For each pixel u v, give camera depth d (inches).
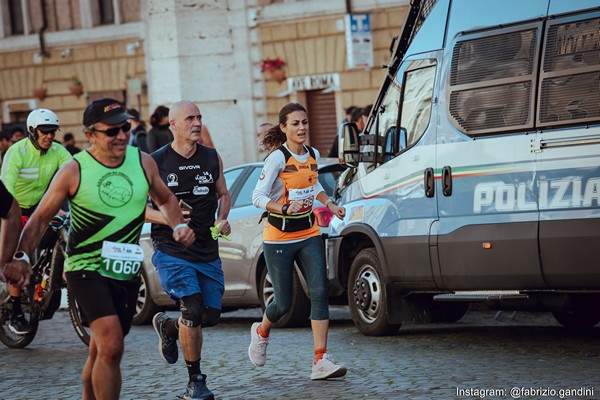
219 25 1544.0
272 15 1737.2
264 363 542.6
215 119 1547.7
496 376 498.0
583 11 538.6
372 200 646.5
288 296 528.4
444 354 573.0
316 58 1716.3
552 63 545.3
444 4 605.9
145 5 1927.9
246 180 768.9
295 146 524.7
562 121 539.5
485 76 574.9
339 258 681.0
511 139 557.6
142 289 803.4
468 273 577.9
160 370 572.1
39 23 2043.6
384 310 638.5
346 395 472.4
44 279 670.5
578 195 532.1
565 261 536.1
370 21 1658.5
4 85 2080.5
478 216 571.2
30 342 690.8
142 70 1942.7
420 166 605.9
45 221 393.7
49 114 655.1
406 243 611.5
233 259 755.4
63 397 510.6
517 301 573.3
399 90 634.2
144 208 404.2
